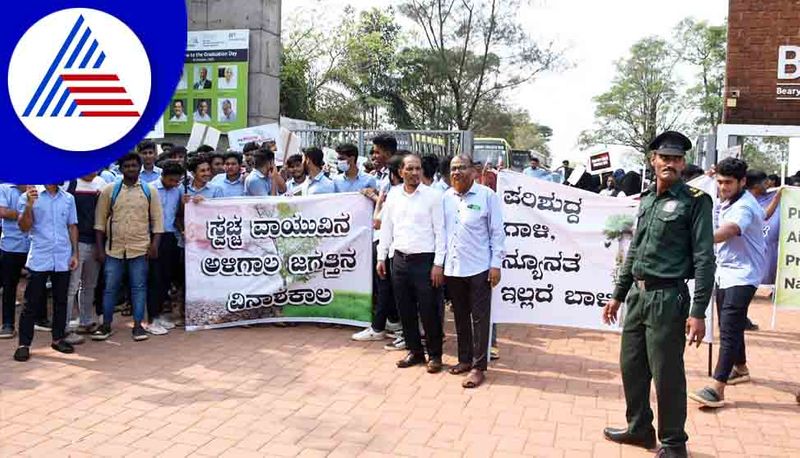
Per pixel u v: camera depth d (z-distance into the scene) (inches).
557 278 252.7
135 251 270.7
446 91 1576.0
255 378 227.8
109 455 167.3
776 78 493.4
